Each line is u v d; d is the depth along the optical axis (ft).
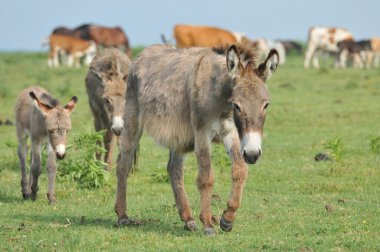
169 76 53.21
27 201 67.67
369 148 93.81
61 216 59.93
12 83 168.14
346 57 238.68
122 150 57.41
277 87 160.35
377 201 65.21
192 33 214.28
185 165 84.38
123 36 249.96
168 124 53.01
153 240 50.24
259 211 60.90
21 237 51.37
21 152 70.95
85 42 228.22
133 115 57.21
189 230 53.21
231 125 49.60
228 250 46.91
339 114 124.88
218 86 48.80
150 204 64.85
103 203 66.28
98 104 85.05
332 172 78.79
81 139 74.95
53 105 67.77
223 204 64.44
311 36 237.45
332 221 56.54
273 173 80.18
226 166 82.53
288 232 52.90
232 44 47.19
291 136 106.01
